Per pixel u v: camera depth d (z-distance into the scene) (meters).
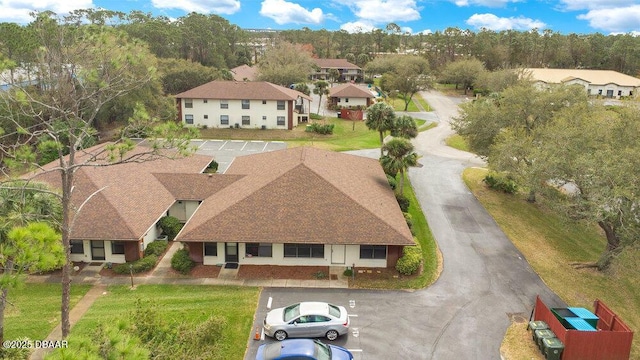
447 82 125.81
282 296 24.84
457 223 35.78
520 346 21.06
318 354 18.14
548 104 41.16
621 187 24.78
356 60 158.38
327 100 94.62
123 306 23.36
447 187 44.62
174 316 22.45
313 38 185.75
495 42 143.00
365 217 27.95
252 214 27.97
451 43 146.62
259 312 23.25
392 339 21.36
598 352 19.55
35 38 46.62
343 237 26.91
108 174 32.09
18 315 22.34
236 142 61.50
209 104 67.12
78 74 17.94
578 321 20.83
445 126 75.31
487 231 34.47
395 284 26.31
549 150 30.19
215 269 27.59
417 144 62.69
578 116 35.84
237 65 142.50
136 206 29.70
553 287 26.64
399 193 38.53
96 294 24.62
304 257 28.11
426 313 23.53
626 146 28.09
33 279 26.09
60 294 24.58
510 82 97.62
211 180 34.34
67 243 16.83
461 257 30.05
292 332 20.92
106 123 62.38
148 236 29.55
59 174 32.06
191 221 28.61
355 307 23.92
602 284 27.33
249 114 67.69
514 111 42.00
